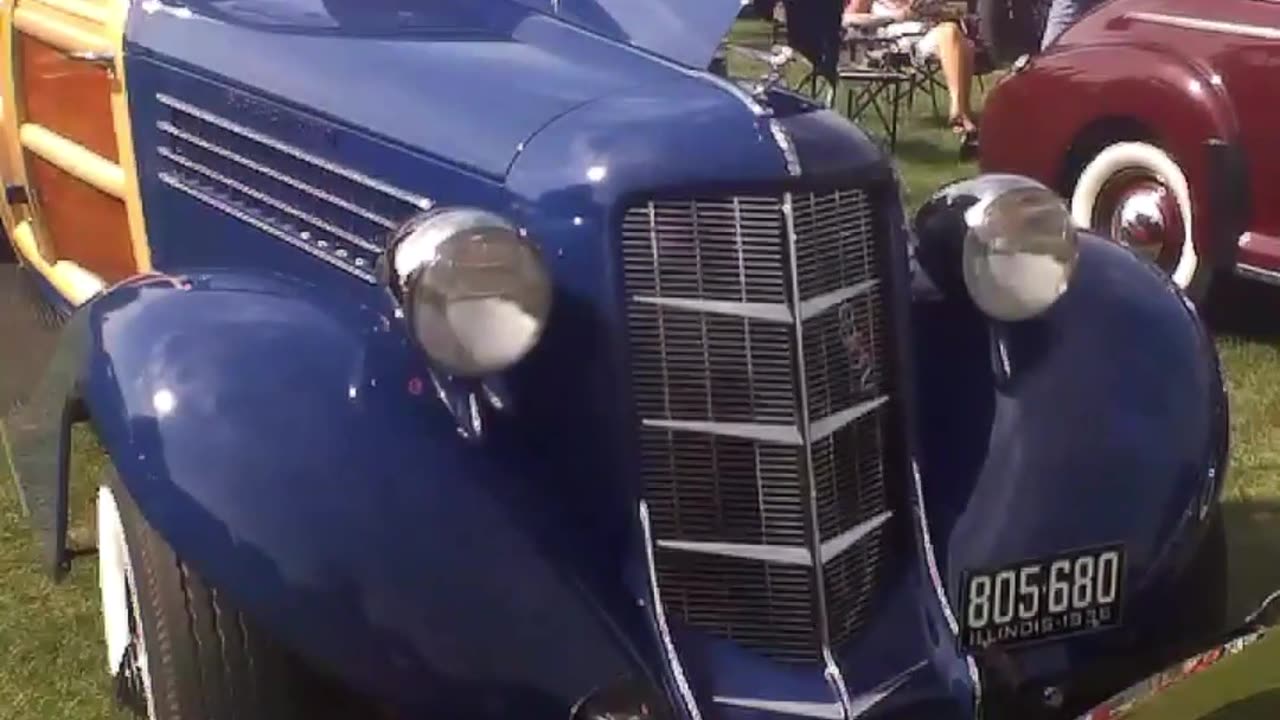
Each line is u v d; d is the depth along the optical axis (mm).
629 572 2439
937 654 2512
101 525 2877
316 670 2344
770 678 2441
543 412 2477
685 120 2447
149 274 2801
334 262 2818
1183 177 5348
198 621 2420
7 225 4578
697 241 2414
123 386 2396
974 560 2566
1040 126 5805
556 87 2621
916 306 2812
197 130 3258
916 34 8922
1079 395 2715
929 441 2707
